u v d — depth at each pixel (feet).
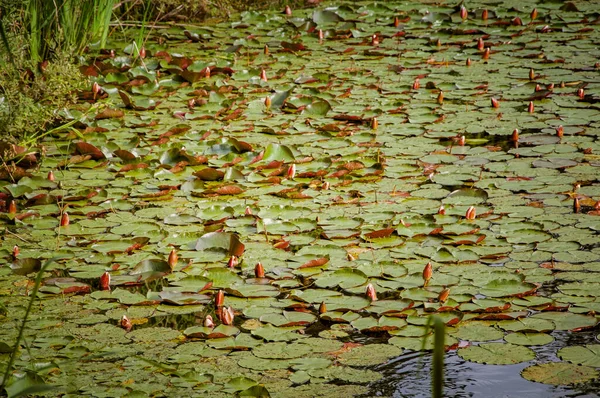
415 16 47.98
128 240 22.35
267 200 25.13
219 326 18.12
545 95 33.42
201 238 22.03
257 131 31.24
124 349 17.26
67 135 30.58
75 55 38.75
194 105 34.45
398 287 19.48
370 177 26.58
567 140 29.09
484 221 22.98
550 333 17.48
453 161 27.61
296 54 41.96
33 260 20.94
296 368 16.43
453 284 19.52
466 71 37.83
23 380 15.78
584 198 24.18
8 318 18.62
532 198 24.39
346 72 38.40
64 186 26.58
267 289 19.71
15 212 24.56
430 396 15.49
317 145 29.55
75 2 38.93
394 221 23.22
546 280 19.58
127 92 36.19
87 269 20.86
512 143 29.04
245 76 38.34
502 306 18.37
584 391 15.52
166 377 16.14
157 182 26.81
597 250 21.07
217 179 26.99
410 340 17.37
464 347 16.97
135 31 45.44
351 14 48.91
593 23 44.91
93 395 15.43
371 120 31.94
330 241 22.24
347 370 16.37
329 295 19.30
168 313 18.81
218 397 15.39
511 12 47.70
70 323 18.40
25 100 30.01
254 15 48.57
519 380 16.08
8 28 34.42
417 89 35.40
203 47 42.91
